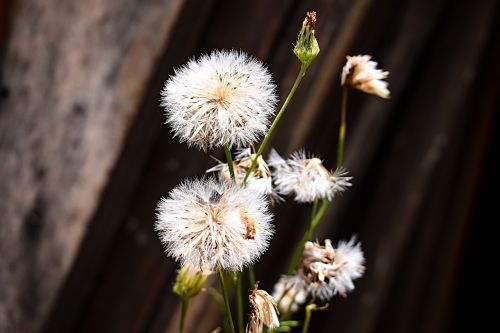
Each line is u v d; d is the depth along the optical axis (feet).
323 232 1.58
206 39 1.28
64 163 1.37
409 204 1.70
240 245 0.76
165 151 1.28
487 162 2.13
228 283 0.96
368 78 0.89
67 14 1.49
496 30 1.75
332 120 1.49
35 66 1.52
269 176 0.82
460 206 1.88
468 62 1.66
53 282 1.34
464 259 2.31
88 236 1.32
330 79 1.34
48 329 1.36
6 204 1.46
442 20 1.66
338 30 1.31
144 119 1.29
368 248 1.73
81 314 1.35
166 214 0.77
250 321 0.79
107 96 1.34
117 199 1.31
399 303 1.88
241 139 0.77
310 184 0.84
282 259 1.53
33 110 1.49
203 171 1.26
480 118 1.84
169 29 1.28
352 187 1.59
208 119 0.77
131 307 1.34
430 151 1.69
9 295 1.40
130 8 1.37
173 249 0.77
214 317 1.36
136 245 1.32
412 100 1.69
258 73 0.79
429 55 1.67
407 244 1.82
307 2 1.27
